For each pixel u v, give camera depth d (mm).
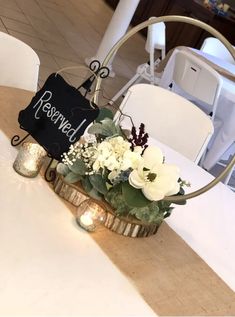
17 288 878
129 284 1032
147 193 1062
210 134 1990
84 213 1128
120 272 1055
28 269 934
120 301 974
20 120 1237
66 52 4680
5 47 1754
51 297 896
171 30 6957
